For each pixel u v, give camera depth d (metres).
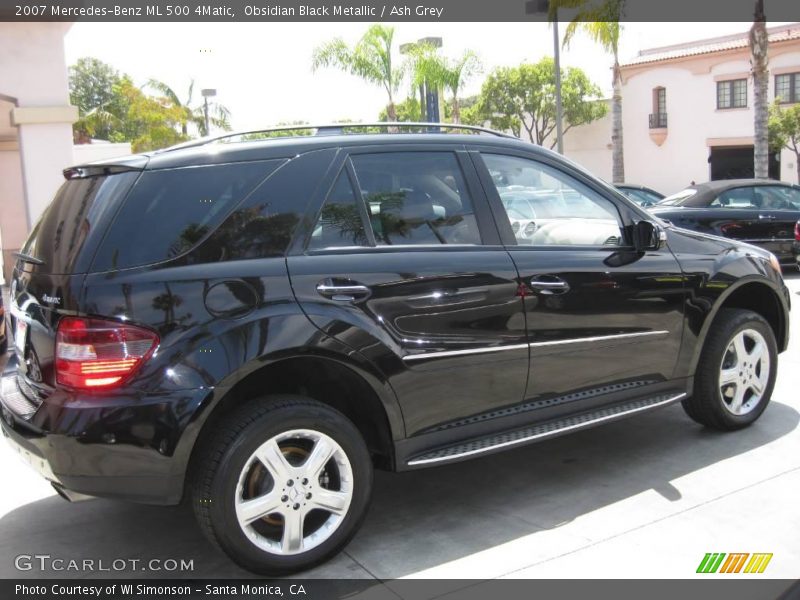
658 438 4.79
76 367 2.96
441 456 3.55
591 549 3.42
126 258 3.03
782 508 3.74
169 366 2.97
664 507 3.81
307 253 3.33
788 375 6.05
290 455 3.27
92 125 35.59
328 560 3.38
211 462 3.06
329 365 3.33
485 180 3.92
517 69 36.81
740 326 4.66
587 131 38.25
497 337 3.71
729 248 4.78
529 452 4.65
